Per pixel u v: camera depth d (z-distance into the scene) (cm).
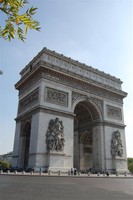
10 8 550
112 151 8112
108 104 8938
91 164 9194
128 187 3384
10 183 3206
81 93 8081
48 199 1881
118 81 9944
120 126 8906
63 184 3431
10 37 600
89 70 8919
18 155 7556
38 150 6141
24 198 1883
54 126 6669
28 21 567
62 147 6600
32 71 7581
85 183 3838
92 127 8669
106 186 3419
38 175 5169
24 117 7800
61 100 7300
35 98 7206
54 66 7362
